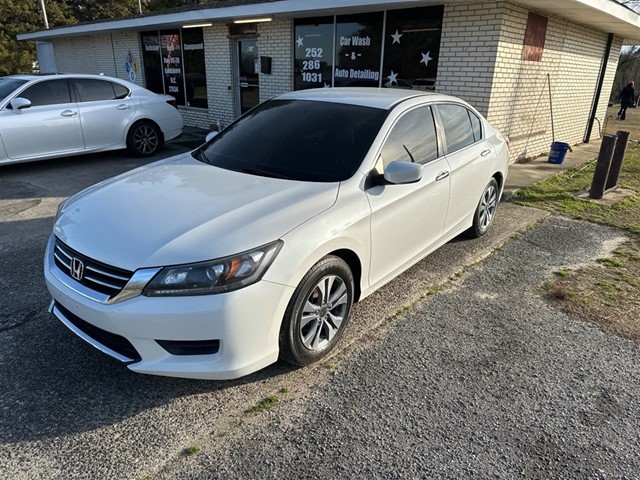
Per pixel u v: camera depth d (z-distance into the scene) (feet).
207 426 7.66
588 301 12.29
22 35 58.29
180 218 8.17
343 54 30.40
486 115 25.04
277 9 28.48
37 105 23.84
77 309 7.80
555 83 31.45
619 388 8.96
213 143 12.33
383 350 9.86
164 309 7.20
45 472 6.72
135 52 47.50
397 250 11.05
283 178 9.89
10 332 10.14
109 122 26.35
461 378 9.05
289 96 12.95
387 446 7.35
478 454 7.27
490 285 13.04
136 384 8.60
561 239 16.83
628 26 30.99
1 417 7.71
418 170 9.44
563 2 23.02
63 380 8.65
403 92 12.96
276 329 8.10
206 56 39.88
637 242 16.71
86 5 113.39
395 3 24.43
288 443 7.36
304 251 8.13
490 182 15.92
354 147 10.33
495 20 23.41
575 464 7.16
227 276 7.31
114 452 7.11
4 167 25.58
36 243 15.16
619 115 63.36
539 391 8.78
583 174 27.22
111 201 9.11
